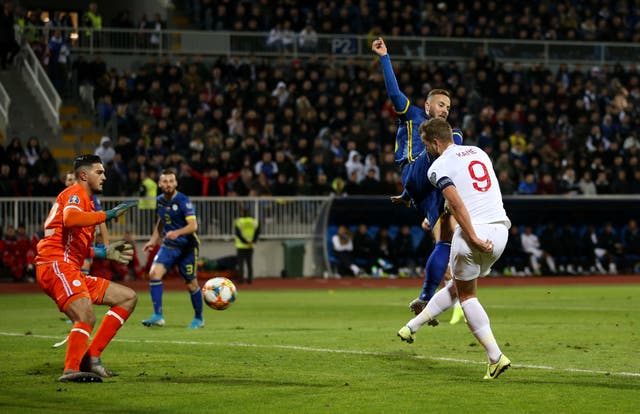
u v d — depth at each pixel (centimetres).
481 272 2234
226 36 9506
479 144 8781
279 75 8994
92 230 2320
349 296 5850
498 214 2214
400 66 9506
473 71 9612
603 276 8094
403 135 2834
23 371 2381
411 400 1950
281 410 1842
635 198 8438
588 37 10781
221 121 8506
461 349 2855
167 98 8556
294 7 9962
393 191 8181
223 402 1930
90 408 1859
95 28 9300
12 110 8562
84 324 2219
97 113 8725
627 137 9469
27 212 7400
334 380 2225
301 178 8138
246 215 7262
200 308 3703
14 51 8625
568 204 8319
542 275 8144
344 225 8238
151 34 9344
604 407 1866
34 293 6194
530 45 10275
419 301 2733
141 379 2239
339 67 9675
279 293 6206
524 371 2366
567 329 3484
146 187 7544
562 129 9406
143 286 6812
